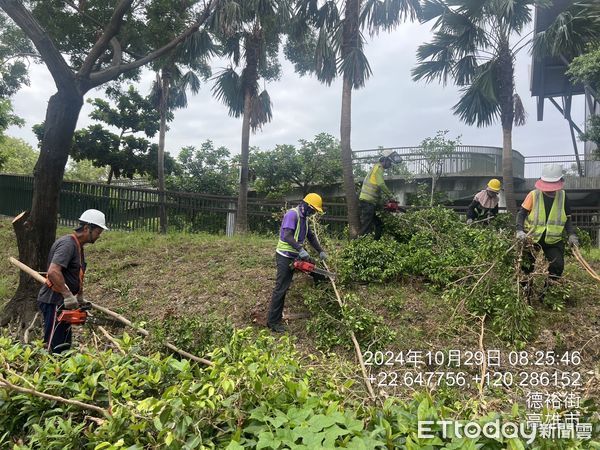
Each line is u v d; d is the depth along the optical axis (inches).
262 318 221.6
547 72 608.1
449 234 273.6
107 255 348.2
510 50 376.2
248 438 86.1
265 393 92.7
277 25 402.3
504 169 383.2
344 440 78.7
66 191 485.4
